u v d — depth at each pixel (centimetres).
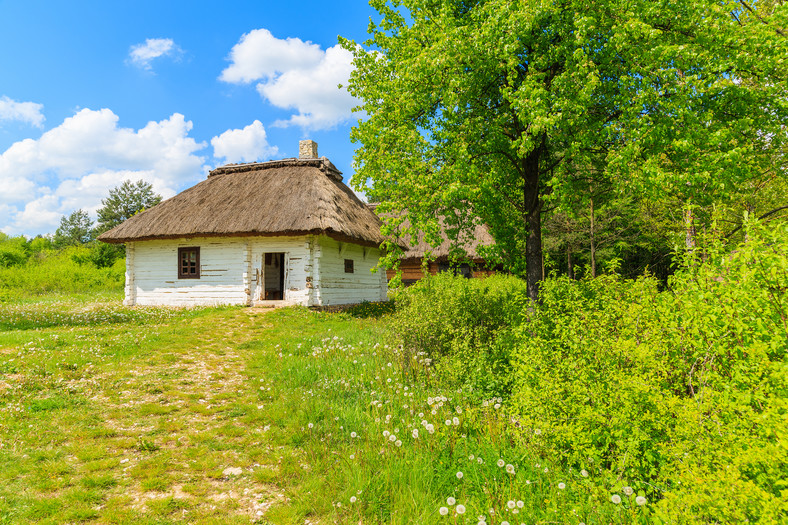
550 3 502
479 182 622
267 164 1772
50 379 614
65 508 322
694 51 508
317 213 1353
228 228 1399
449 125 674
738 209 940
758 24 483
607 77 627
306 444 428
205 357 812
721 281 308
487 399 508
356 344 889
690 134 496
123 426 485
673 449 270
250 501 339
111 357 763
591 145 597
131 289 1620
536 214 749
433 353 654
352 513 310
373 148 750
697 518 213
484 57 559
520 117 539
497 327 704
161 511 319
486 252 762
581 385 351
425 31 624
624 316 412
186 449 430
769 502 182
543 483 317
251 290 1486
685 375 328
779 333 239
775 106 514
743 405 243
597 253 2228
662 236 1576
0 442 421
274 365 747
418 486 328
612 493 285
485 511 287
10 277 2338
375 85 762
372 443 410
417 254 2161
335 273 1563
